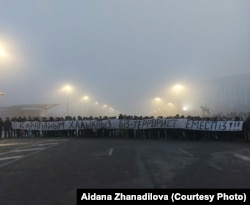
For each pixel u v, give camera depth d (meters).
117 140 25.42
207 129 25.27
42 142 24.06
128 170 11.41
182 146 19.88
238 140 24.17
